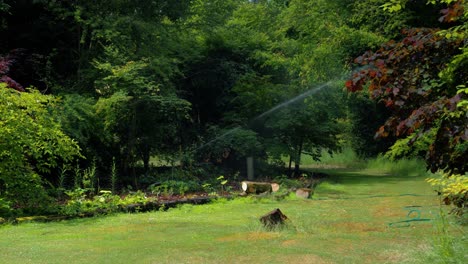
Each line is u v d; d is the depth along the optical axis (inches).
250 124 703.1
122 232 289.3
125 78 505.0
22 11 562.3
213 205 413.7
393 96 194.1
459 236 241.6
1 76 457.4
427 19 697.0
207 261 216.7
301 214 355.3
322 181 652.7
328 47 734.5
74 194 378.0
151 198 417.7
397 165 867.4
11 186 350.3
